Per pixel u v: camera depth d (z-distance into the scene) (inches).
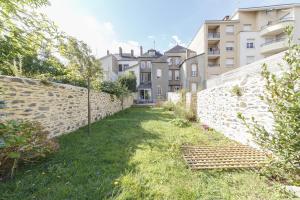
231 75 266.5
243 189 94.7
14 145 95.2
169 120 349.7
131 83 986.7
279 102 60.3
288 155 60.6
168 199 85.4
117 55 1354.6
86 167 117.4
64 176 103.3
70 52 230.1
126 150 156.9
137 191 90.4
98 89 345.7
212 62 999.6
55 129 194.5
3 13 145.5
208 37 940.0
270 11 872.9
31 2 151.9
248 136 174.4
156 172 113.3
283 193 82.2
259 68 178.1
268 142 66.6
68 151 147.0
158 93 1097.4
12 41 166.6
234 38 913.5
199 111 351.9
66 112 219.5
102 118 366.9
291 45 63.0
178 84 1168.2
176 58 1194.6
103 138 198.1
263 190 92.7
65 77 256.5
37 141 116.4
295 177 66.0
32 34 170.9
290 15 809.5
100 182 98.1
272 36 861.8
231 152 153.6
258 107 159.5
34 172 107.2
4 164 102.6
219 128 245.9
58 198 82.8
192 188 94.7
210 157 141.4
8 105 133.0
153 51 1285.7
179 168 121.6
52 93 189.5
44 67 295.4
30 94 156.5
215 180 105.8
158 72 1105.4
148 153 148.3
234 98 204.2
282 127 60.2
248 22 903.7
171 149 157.9
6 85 132.0
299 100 55.5
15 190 87.3
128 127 269.4
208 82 399.2
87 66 256.5
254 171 117.0
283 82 61.9
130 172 111.2
